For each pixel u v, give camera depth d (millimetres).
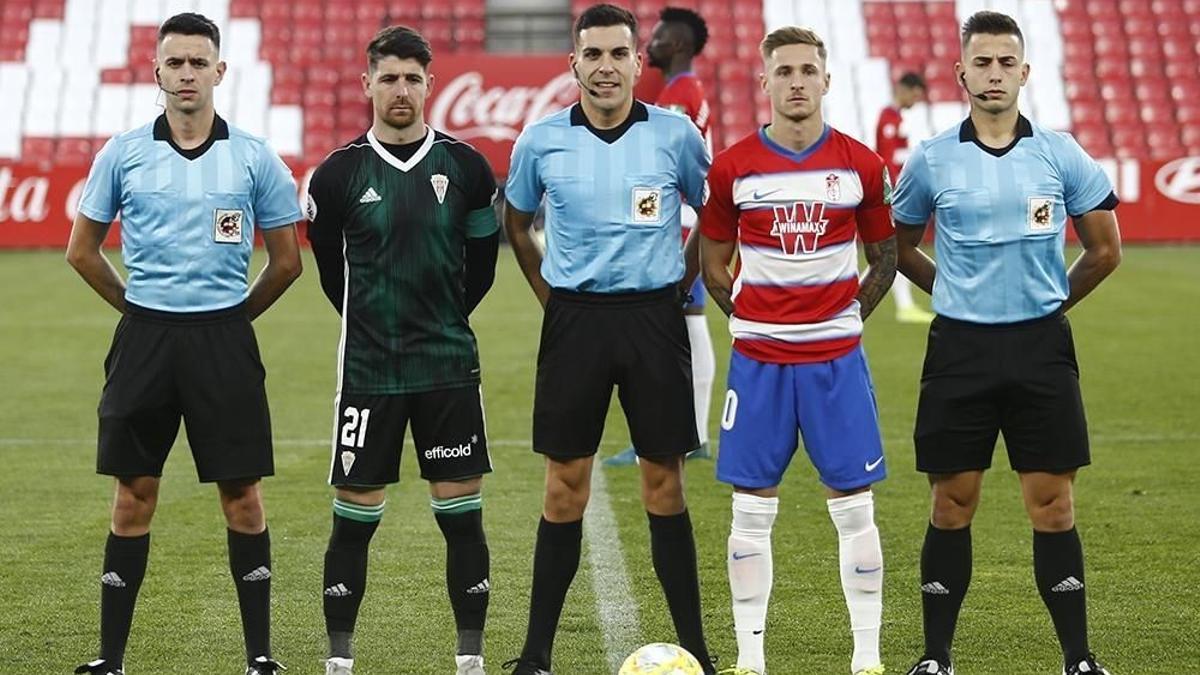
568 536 9477
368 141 9312
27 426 17688
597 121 9383
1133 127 43188
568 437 9344
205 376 9062
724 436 9289
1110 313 27094
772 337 9109
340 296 9578
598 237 9242
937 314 9180
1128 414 18203
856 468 9133
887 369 21531
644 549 12328
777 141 9156
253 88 43688
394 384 9234
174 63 8922
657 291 9328
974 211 8961
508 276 34188
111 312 27750
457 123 40406
